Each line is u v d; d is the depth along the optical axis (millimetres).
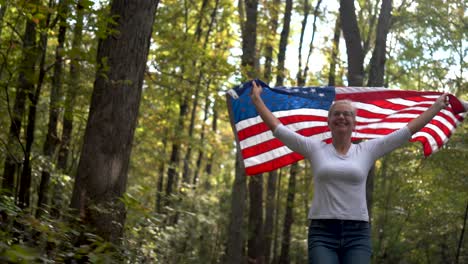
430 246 22875
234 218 17203
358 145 4660
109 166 7035
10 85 8328
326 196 4496
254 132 6043
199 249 18719
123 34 7250
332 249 4453
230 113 6027
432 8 16750
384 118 6164
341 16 13594
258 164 6066
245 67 13789
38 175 9531
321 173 4512
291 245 25359
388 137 4699
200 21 21484
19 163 8117
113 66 7184
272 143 6051
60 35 8500
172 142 20141
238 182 17250
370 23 19172
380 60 14141
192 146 20875
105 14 7535
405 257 23094
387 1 14273
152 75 14500
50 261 4410
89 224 6691
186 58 14367
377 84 14070
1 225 5441
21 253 3336
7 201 5914
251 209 20562
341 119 4559
